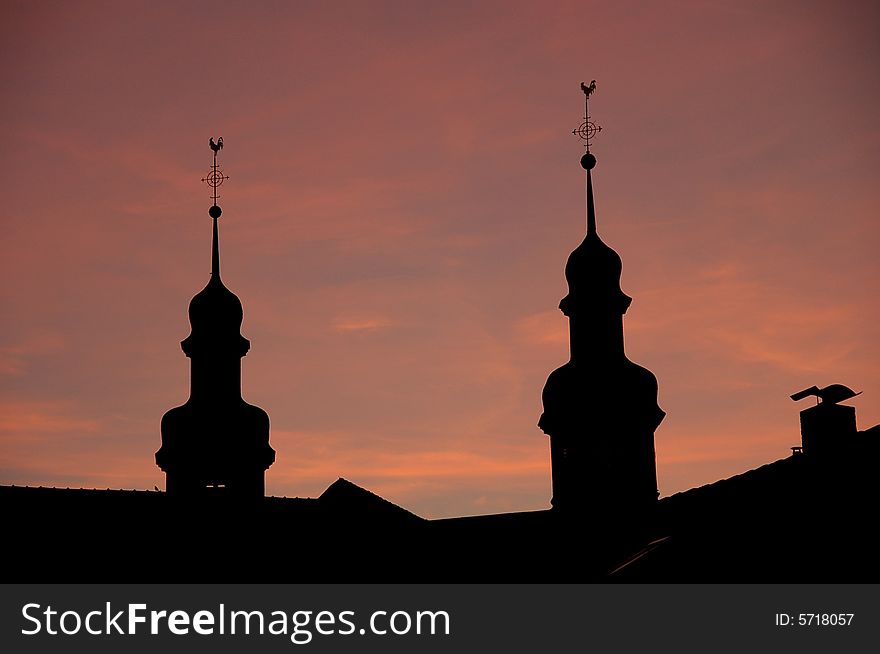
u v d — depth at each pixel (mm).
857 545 123188
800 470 127875
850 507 124125
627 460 171250
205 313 179250
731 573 125750
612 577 130375
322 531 172250
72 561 153750
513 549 167750
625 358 173000
